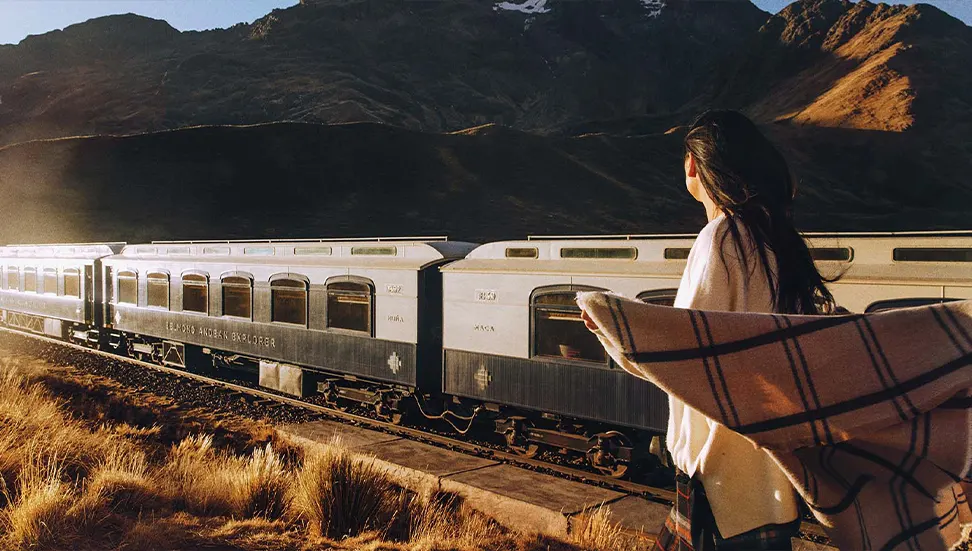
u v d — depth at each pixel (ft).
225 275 57.31
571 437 34.78
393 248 44.42
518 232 264.11
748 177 4.55
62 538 19.01
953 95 455.63
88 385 54.39
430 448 36.24
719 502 4.60
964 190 368.68
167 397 52.70
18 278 94.58
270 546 20.81
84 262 76.69
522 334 36.14
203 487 25.95
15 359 66.64
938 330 3.63
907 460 3.71
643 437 33.47
